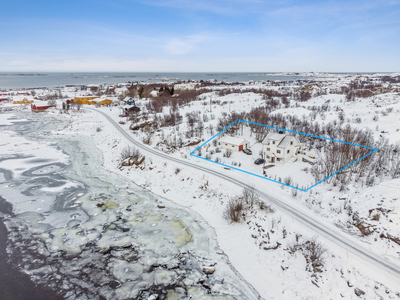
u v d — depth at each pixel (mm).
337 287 22062
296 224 29844
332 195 36219
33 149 61969
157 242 29062
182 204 38094
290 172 46938
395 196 29719
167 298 21672
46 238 29000
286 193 38000
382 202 29609
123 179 46500
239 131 72125
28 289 22062
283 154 51062
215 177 43812
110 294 21875
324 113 86875
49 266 24859
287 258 25812
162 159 53219
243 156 56031
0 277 23297
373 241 26359
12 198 37781
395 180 34125
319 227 29328
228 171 47156
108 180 45719
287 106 100438
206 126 76750
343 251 25234
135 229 31438
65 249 27359
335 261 24234
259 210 33625
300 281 23109
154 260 26172
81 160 55281
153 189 42781
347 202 33219
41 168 50000
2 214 33562
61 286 22547
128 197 39688
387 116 73438
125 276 23969
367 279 22109
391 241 25562
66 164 52625
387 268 22953
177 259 26406
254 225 31375
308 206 34188
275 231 29688
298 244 26797
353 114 82750
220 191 40000
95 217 33719
